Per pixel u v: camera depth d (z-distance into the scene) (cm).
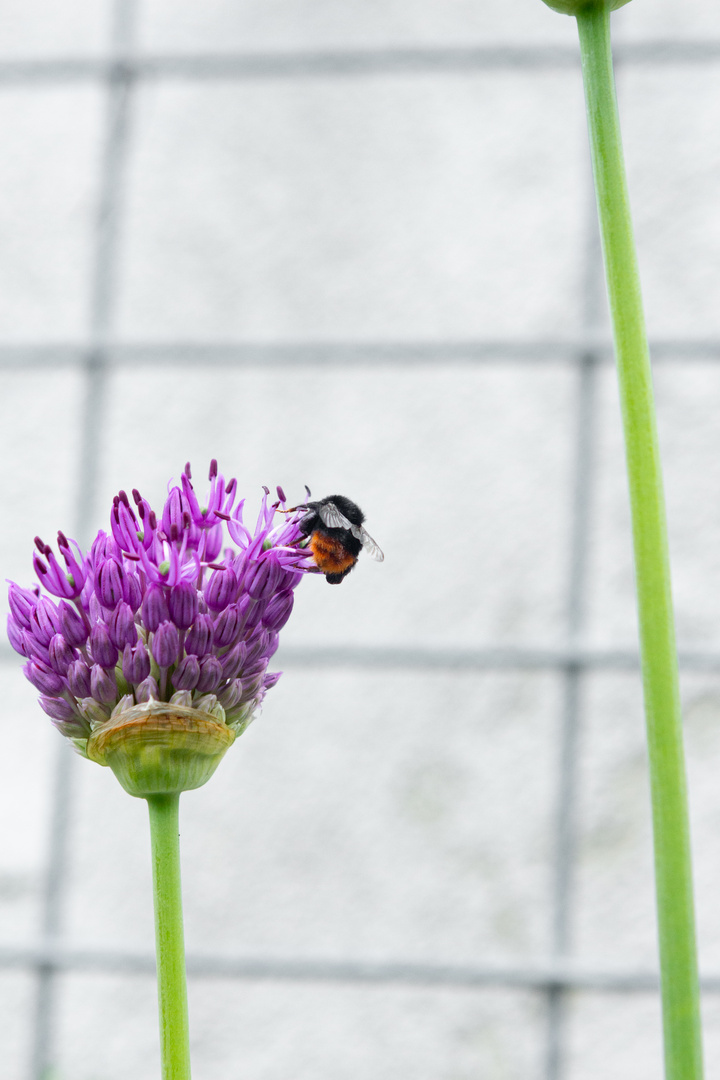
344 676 136
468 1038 130
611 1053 128
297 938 133
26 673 60
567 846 131
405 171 144
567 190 141
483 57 144
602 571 134
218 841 135
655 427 57
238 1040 132
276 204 145
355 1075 131
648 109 140
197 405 143
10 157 149
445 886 132
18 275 147
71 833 137
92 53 149
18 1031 135
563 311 139
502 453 138
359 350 140
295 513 62
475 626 135
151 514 59
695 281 137
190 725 59
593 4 58
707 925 128
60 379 145
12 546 143
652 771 57
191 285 145
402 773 134
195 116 147
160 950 58
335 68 146
